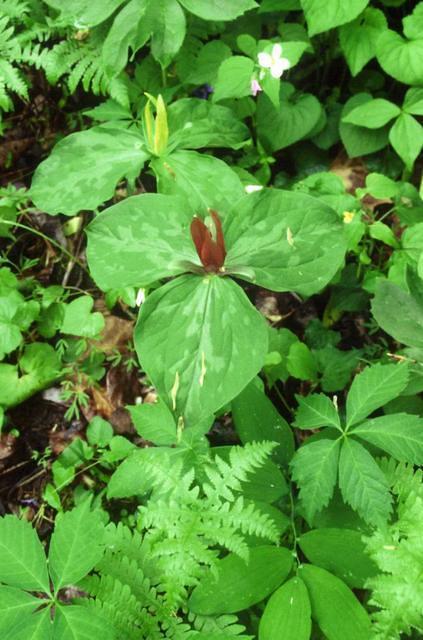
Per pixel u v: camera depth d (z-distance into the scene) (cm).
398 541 75
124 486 78
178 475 75
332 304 96
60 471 87
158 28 90
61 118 110
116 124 98
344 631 71
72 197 88
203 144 94
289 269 81
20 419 93
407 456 75
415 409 84
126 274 81
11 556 71
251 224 82
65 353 95
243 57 94
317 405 78
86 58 98
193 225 78
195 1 89
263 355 77
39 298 97
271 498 78
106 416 93
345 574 74
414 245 91
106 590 73
